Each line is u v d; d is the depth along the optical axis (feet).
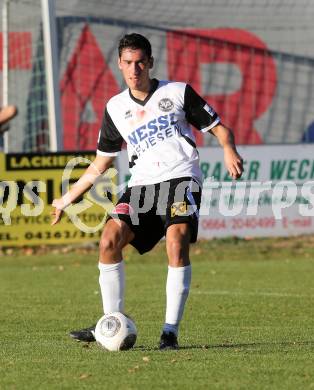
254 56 269.85
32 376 72.33
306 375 71.10
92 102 256.93
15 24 248.32
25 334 102.58
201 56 267.59
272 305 127.75
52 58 225.56
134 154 86.94
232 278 164.55
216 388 66.44
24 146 246.27
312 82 271.90
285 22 271.90
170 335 84.79
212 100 268.00
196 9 270.05
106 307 86.22
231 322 111.86
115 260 85.76
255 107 269.44
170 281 84.33
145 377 70.38
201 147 214.90
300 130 271.08
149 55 85.10
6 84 243.60
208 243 215.31
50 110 226.38
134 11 265.13
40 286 156.66
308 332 102.27
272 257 201.36
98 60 258.37
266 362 76.79
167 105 85.76
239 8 272.10
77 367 75.56
